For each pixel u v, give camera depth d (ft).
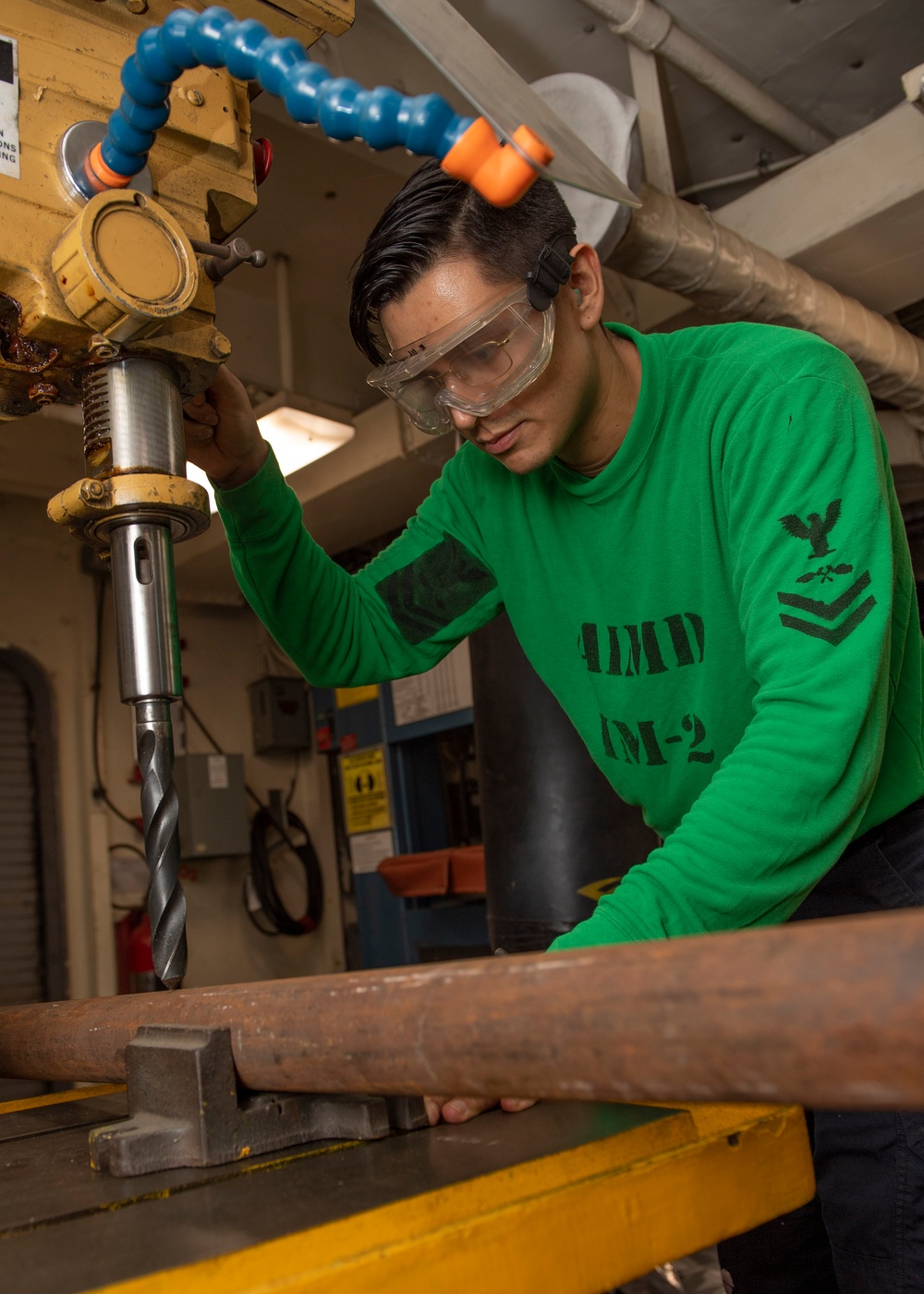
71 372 2.90
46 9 2.78
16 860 13.56
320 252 10.16
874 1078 1.19
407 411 3.47
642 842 6.97
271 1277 1.46
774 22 7.79
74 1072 2.68
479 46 2.01
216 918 15.51
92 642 14.57
